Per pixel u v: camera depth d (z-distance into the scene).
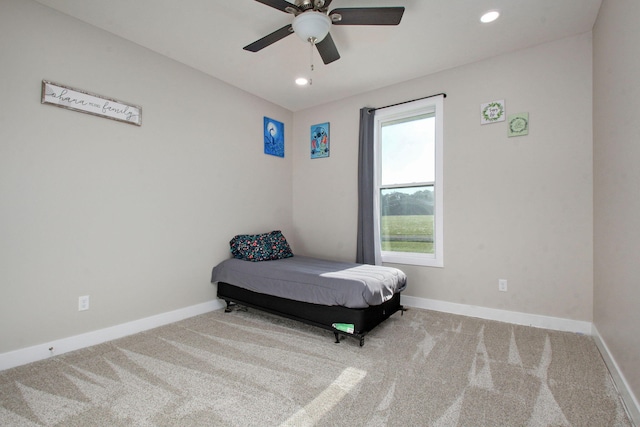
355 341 2.45
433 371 1.96
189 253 3.10
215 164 3.35
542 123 2.69
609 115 2.00
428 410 1.57
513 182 2.82
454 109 3.12
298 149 4.37
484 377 1.88
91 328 2.40
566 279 2.60
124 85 2.60
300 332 2.65
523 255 2.78
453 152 3.12
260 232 3.90
